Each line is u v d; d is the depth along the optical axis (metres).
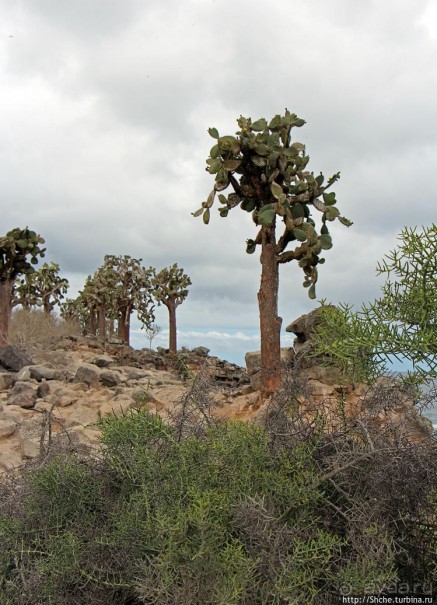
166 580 1.68
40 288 30.83
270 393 8.17
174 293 23.16
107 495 2.23
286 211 8.69
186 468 2.09
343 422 2.35
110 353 18.98
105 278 27.23
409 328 2.10
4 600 1.98
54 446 2.55
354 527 1.92
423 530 2.07
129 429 2.24
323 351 2.24
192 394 2.57
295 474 2.11
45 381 10.16
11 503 2.39
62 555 2.01
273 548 1.75
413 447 2.03
